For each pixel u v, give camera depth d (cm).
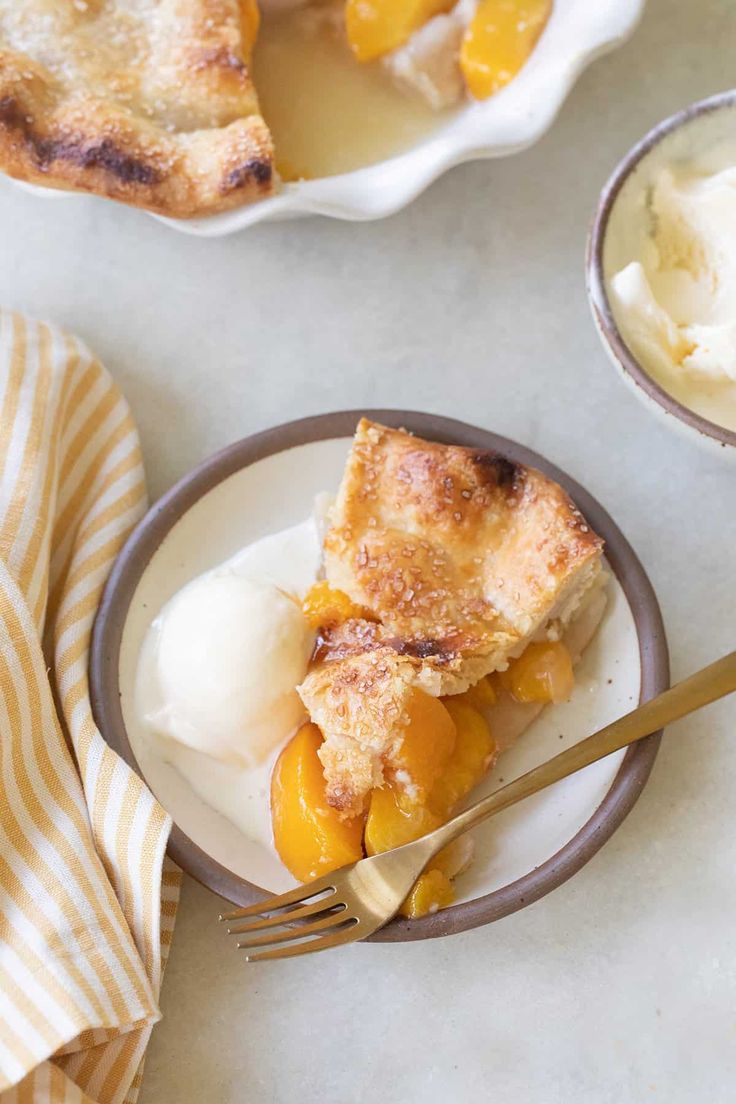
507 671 76
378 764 73
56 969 72
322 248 84
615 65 86
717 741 77
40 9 81
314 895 73
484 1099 74
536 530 75
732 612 79
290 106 84
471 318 83
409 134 83
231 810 75
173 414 83
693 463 81
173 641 76
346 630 76
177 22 81
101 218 85
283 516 79
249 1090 74
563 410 82
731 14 86
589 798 74
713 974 75
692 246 78
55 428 79
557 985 75
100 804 74
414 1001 75
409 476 76
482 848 74
